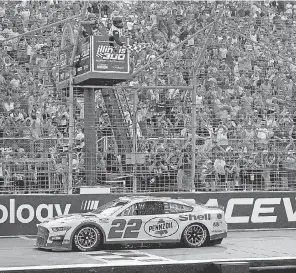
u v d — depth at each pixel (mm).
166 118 34094
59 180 30359
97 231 24719
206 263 20359
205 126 32906
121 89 31922
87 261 21609
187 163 31203
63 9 42250
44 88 34531
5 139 29984
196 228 25812
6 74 35812
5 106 34062
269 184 32156
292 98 38688
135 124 30156
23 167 29984
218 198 31172
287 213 32188
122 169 30391
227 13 45781
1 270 18297
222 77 37625
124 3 45344
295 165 32188
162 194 30312
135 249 25281
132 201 25438
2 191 29469
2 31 39688
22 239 28406
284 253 23828
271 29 44438
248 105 36594
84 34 32438
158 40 42156
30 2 42844
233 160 31859
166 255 23250
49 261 21656
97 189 29875
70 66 29641
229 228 31438
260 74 39406
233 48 40156
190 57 38906
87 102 30125
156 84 36094
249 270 20234
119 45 31031
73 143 29859
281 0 48719
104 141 31125
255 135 33969
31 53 37906
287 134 35062
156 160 30688
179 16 44594
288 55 41281
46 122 33000
